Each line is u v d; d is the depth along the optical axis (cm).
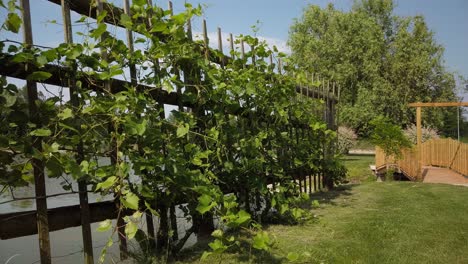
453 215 464
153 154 259
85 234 235
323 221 423
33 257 288
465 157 1136
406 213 471
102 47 245
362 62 2594
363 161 1619
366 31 2617
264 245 259
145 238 263
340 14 2775
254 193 413
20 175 203
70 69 222
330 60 2633
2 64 195
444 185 764
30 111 204
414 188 714
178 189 277
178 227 344
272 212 450
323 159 655
